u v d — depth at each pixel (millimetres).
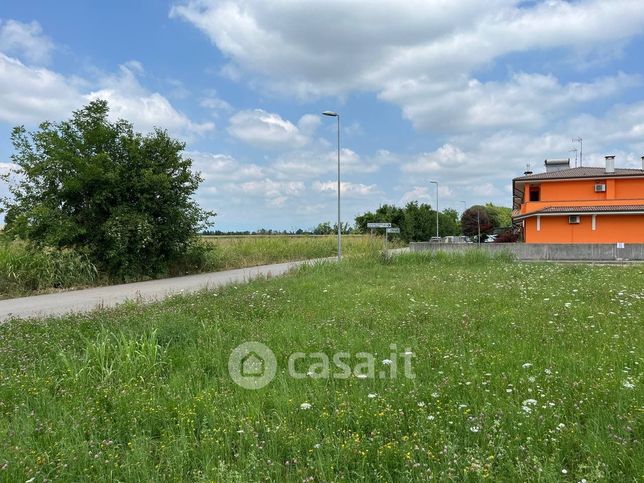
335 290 11289
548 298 9258
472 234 76812
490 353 5395
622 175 36188
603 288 10492
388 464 3066
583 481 2664
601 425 3406
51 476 3082
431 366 5094
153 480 2938
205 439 3438
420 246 25562
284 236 30719
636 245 23172
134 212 16125
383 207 58281
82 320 8047
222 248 23453
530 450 3072
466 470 2840
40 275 14047
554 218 36531
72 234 14898
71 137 16062
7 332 7301
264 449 3297
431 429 3420
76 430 3627
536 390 4145
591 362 4891
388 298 9711
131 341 5676
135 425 3783
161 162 17297
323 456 3137
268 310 8516
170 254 17766
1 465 3057
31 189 15422
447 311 8094
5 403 4355
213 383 4730
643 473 2738
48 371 5211
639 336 5902
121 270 15938
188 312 8422
